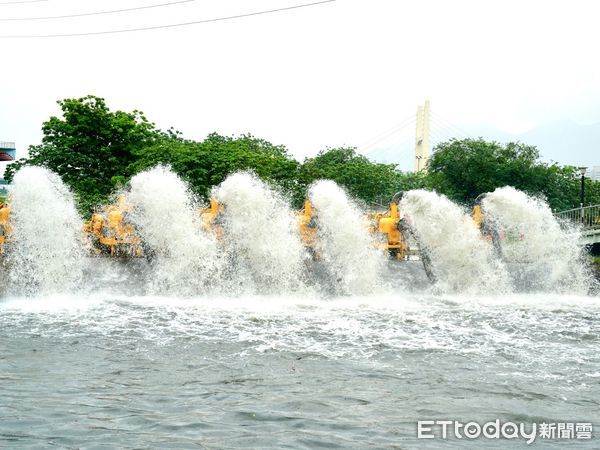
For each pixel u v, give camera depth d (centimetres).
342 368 1179
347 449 823
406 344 1367
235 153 3628
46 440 834
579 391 1068
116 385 1062
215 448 818
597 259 2978
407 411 962
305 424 902
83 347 1298
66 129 3881
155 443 830
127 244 1997
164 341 1356
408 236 2103
